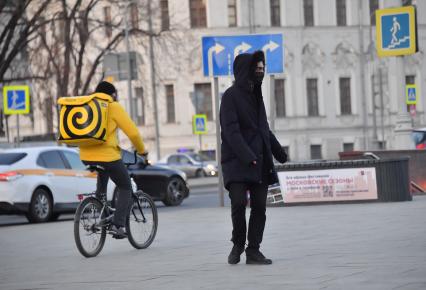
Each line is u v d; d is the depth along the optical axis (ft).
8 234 119.96
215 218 124.36
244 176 68.39
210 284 59.26
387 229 90.79
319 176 138.82
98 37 380.99
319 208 130.93
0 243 105.29
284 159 71.26
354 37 478.59
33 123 473.67
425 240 78.79
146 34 284.41
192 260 74.18
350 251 73.15
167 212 147.02
